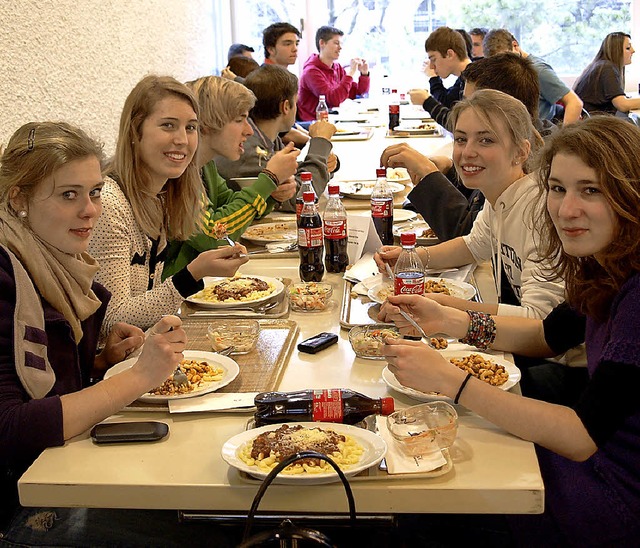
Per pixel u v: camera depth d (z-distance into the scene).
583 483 1.36
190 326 1.93
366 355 1.72
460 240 2.40
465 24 8.06
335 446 1.28
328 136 3.38
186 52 5.80
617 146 1.34
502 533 1.70
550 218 1.58
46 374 1.45
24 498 1.27
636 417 1.34
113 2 4.00
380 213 2.56
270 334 1.86
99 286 1.75
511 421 1.35
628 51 6.49
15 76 2.81
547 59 7.95
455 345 1.77
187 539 1.53
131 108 2.01
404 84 8.40
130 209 2.02
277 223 2.98
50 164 1.49
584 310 1.51
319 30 7.21
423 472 1.24
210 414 1.48
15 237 1.52
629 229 1.35
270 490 1.23
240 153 2.83
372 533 1.69
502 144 2.03
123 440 1.37
